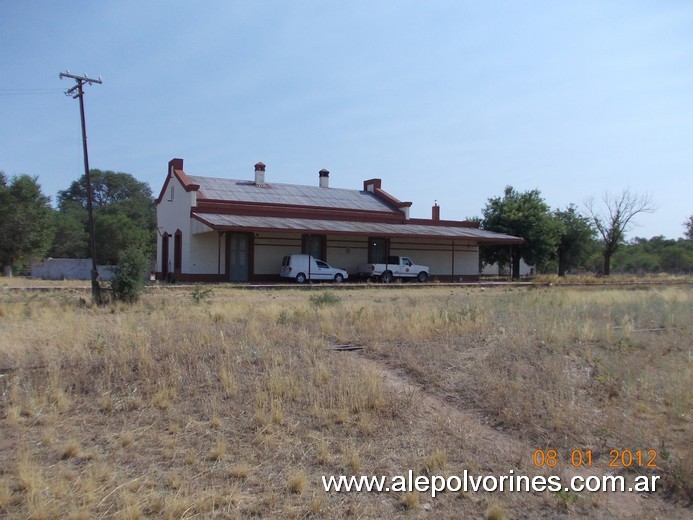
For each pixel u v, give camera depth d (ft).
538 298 58.39
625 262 233.14
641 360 32.01
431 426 22.81
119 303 55.21
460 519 16.71
